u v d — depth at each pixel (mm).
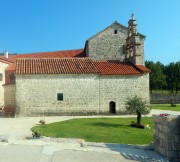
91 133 18297
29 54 50625
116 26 45531
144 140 16547
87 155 12305
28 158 11539
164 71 85188
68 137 16656
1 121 25172
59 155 12133
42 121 22906
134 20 34719
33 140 15156
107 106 30609
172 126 12227
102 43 45156
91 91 30359
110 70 31359
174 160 12055
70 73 29859
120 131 19688
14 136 16203
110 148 13680
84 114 30094
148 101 31406
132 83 31219
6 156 11758
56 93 29781
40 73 29469
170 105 49438
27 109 29344
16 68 30172
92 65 32062
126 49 37031
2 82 39125
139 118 22953
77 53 48281
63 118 27625
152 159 11977
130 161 11672
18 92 29281
